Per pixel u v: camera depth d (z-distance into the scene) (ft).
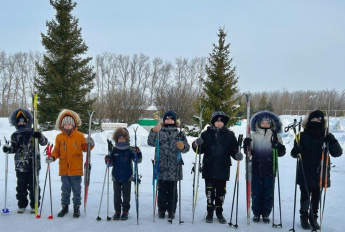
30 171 15.88
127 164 15.61
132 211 16.92
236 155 14.62
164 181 15.83
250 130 16.15
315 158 14.61
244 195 20.94
